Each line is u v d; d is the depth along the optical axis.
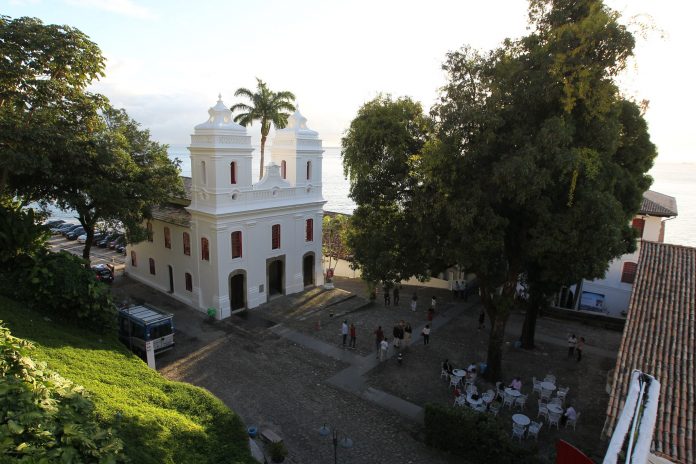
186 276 29.64
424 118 19.09
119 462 8.20
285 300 30.80
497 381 20.58
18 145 18.45
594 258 17.70
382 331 24.52
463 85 17.03
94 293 17.16
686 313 13.90
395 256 19.53
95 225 28.55
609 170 16.92
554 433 16.91
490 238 16.55
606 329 27.97
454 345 24.78
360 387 20.08
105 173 24.19
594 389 20.30
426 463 15.16
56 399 8.81
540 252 17.70
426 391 19.83
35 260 16.95
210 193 26.56
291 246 31.52
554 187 16.89
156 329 21.69
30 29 19.05
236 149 26.81
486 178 16.52
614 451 6.93
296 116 31.38
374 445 16.06
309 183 32.22
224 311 27.48
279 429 16.81
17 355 9.05
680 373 11.83
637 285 15.38
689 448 9.68
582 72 14.81
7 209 19.27
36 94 19.47
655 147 20.48
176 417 12.02
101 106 22.61
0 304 15.04
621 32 14.58
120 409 10.98
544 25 17.28
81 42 20.44
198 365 21.61
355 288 35.88
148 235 28.12
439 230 18.28
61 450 7.00
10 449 6.54
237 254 27.95
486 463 14.83
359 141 19.33
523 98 15.91
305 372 21.31
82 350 14.47
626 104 19.47
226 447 11.83
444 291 34.91
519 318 29.50
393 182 19.64
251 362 22.12
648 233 30.23
